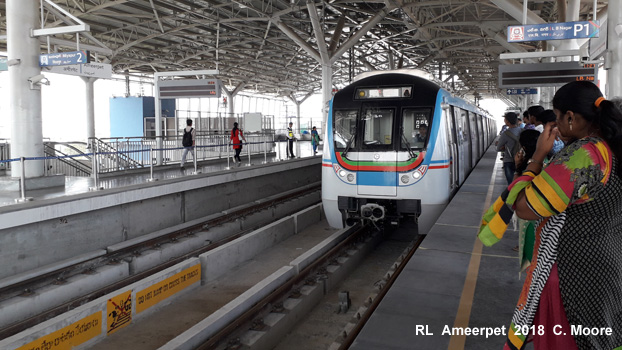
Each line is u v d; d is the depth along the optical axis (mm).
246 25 33250
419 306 4418
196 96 19078
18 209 8531
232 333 6215
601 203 1699
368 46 47000
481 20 29297
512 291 4781
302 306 7559
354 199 9859
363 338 3779
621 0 9625
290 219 12477
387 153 9516
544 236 1818
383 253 11141
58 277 8398
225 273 9602
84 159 18750
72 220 9719
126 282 8539
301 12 33438
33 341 5715
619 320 1776
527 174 1900
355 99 9938
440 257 5965
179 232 11234
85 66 13250
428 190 9336
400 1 26734
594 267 1718
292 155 23547
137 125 34219
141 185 11695
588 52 11891
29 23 12469
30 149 12469
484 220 2037
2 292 7582
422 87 9688
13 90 12422
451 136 10352
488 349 3562
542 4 27797
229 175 14961
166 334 6965
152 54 40500
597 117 1758
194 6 28391
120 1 24375
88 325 6504
